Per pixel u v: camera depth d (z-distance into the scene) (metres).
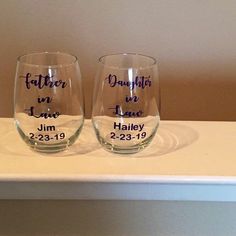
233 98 0.90
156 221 0.59
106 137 0.57
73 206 0.58
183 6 0.82
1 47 0.85
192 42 0.85
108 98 0.56
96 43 0.85
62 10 0.83
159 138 0.62
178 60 0.87
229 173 0.54
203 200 0.56
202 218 0.58
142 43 0.85
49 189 0.54
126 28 0.84
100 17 0.83
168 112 0.91
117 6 0.82
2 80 0.88
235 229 0.59
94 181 0.53
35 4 0.82
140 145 0.58
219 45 0.86
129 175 0.53
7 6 0.82
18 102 0.56
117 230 0.59
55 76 0.55
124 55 0.59
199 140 0.62
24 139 0.57
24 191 0.55
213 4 0.82
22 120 0.56
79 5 0.82
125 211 0.58
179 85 0.89
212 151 0.59
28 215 0.58
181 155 0.58
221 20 0.83
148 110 0.56
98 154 0.58
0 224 0.59
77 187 0.54
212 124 0.68
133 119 0.56
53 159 0.56
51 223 0.59
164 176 0.53
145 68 0.55
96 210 0.58
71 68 0.55
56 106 0.56
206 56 0.86
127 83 0.55
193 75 0.88
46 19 0.83
